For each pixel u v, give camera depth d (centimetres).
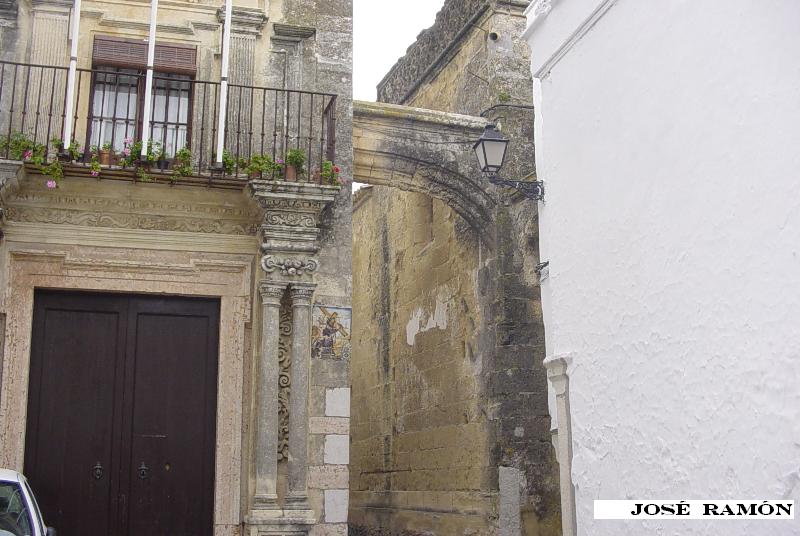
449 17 1645
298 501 1032
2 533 735
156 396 1084
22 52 1092
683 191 614
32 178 1038
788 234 515
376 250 1931
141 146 1022
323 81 1179
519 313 1377
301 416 1052
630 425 664
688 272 605
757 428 534
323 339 1103
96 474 1046
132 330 1094
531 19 855
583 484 725
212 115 1130
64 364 1066
